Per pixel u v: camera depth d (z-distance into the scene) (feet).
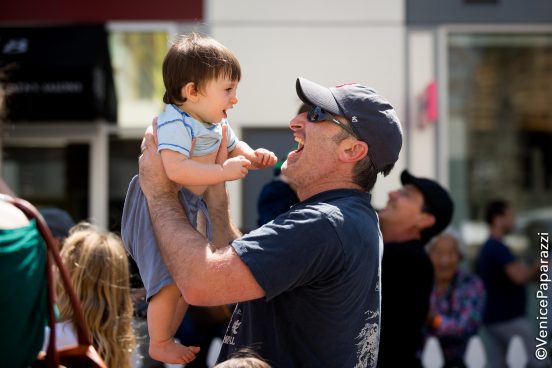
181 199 8.28
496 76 25.39
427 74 24.97
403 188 13.07
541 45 25.49
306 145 8.42
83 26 24.64
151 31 24.75
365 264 7.84
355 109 8.30
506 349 21.77
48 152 24.97
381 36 24.88
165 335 8.01
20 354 6.03
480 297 18.15
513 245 25.50
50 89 23.41
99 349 9.76
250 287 7.35
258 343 7.89
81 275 9.94
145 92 24.91
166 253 7.65
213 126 8.48
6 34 24.35
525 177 25.49
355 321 7.89
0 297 5.85
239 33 24.63
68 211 24.93
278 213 13.30
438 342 17.79
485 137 25.36
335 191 8.31
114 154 24.97
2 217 6.08
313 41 24.73
